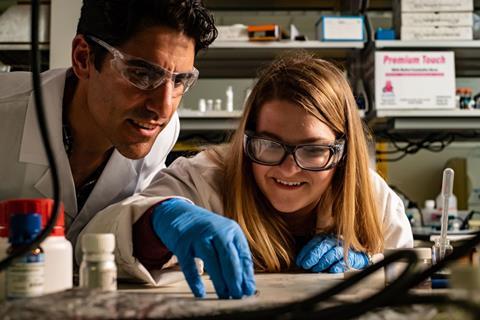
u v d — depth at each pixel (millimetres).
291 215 1367
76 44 1066
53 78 1216
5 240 644
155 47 935
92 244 646
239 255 807
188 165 1417
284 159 1197
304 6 2969
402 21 2471
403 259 546
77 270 938
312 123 1192
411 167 2982
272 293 816
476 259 545
